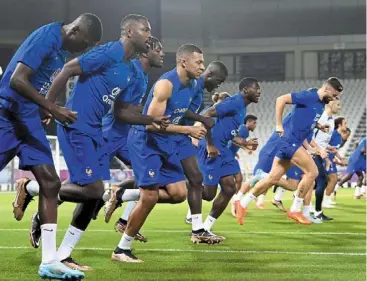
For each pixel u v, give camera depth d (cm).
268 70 5409
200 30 5156
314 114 1330
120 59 772
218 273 770
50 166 684
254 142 1216
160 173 935
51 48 661
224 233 1275
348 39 5219
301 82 5150
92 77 775
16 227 1387
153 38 1045
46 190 681
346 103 4847
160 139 853
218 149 1177
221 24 5281
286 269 804
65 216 1741
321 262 866
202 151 1187
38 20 4662
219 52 5378
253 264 845
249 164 4241
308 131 1348
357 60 5303
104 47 766
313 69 5331
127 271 780
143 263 848
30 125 681
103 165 863
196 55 869
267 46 5338
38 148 683
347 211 1930
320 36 5266
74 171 776
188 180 1090
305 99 1315
